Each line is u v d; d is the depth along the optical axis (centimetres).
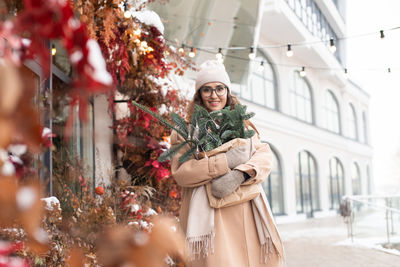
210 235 215
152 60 395
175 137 238
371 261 561
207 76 258
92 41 23
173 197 391
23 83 22
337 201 2248
